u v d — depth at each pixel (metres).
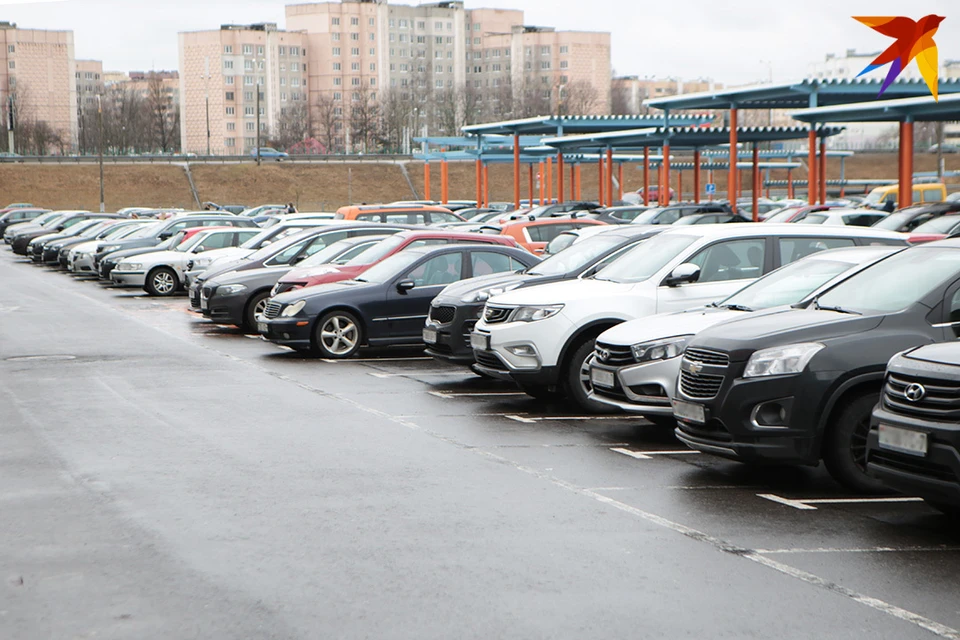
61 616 4.95
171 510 6.86
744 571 5.68
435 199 99.88
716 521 6.73
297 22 159.88
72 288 28.20
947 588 5.42
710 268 10.98
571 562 5.81
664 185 47.75
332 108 141.62
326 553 5.93
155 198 91.25
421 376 13.43
